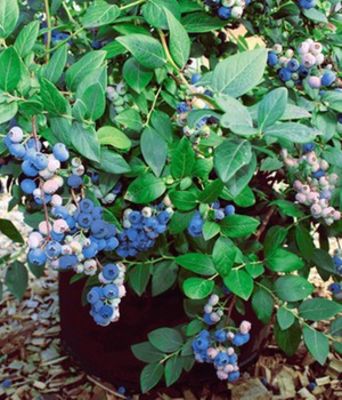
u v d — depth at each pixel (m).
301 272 0.87
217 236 0.81
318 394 1.18
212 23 0.69
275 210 0.93
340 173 0.77
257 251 0.83
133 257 0.87
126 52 0.73
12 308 1.40
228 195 0.69
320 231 0.89
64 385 1.19
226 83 0.55
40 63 0.71
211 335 0.80
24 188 0.61
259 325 1.11
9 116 0.55
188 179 0.69
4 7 0.59
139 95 0.69
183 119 0.63
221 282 0.83
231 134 0.66
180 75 0.63
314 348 0.75
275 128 0.50
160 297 1.01
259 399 1.14
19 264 0.87
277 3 0.80
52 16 0.78
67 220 0.62
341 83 0.70
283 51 0.79
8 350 1.28
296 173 0.77
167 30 0.71
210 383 1.15
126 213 0.74
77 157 0.63
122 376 1.13
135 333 1.07
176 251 0.91
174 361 0.86
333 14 0.84
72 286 1.09
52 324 1.35
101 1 0.67
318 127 0.68
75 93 0.60
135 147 0.74
